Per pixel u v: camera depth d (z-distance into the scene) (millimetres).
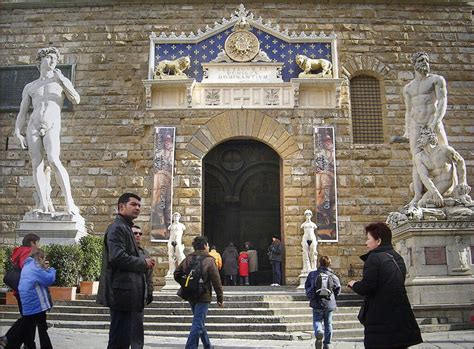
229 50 18766
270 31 18875
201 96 18531
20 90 19062
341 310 12797
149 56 18750
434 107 13352
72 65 19031
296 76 18641
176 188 17906
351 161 18078
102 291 5270
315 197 17688
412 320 4953
